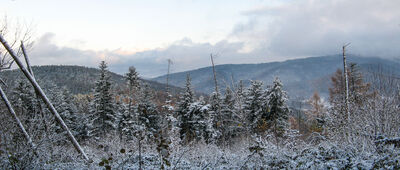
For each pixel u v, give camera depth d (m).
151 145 8.28
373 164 4.80
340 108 10.41
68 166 7.12
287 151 7.70
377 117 7.43
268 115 25.97
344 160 5.36
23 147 6.40
